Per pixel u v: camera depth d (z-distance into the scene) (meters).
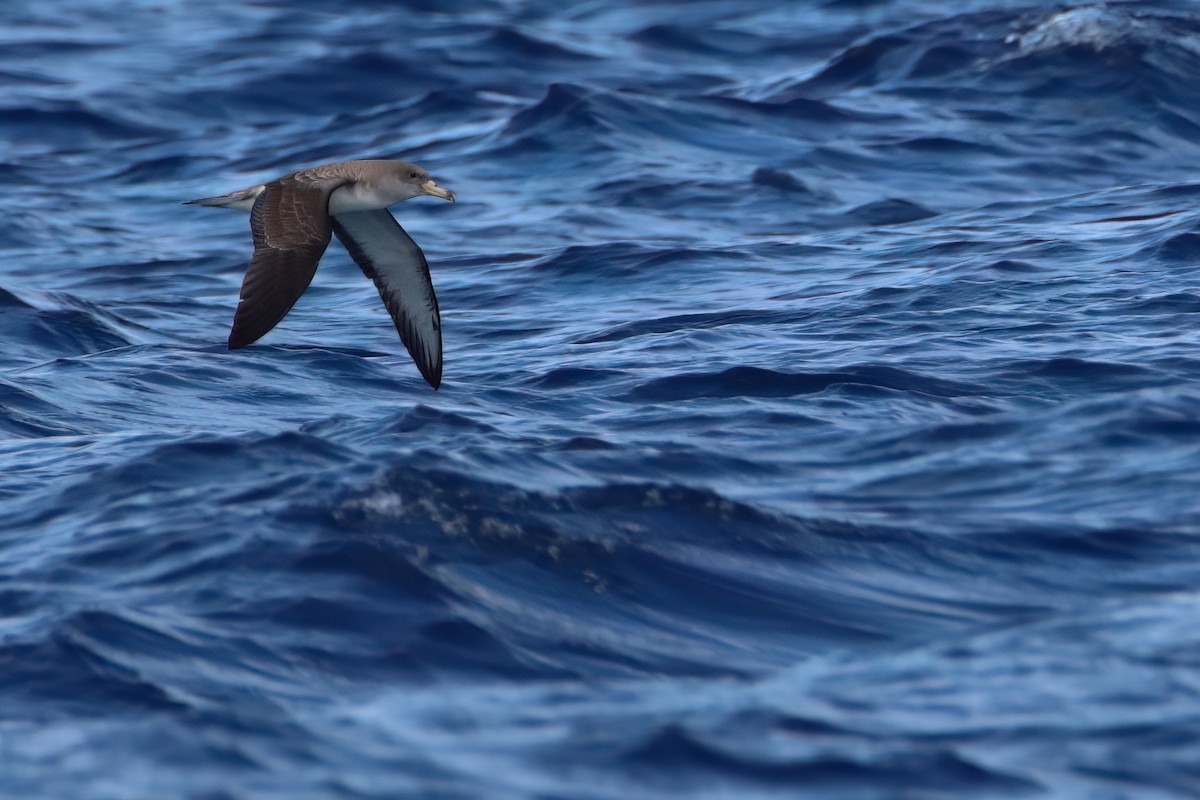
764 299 28.16
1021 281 27.62
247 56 59.31
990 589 13.98
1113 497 16.08
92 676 11.89
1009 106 44.44
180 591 13.47
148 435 19.86
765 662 12.55
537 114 44.12
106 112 50.72
